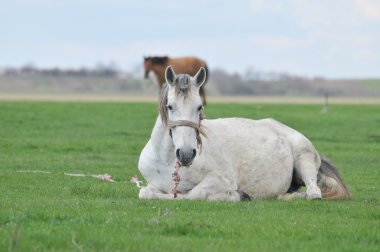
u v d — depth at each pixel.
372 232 10.75
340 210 13.06
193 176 13.62
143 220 11.19
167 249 9.41
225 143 14.30
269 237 10.32
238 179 14.43
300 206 13.52
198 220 11.34
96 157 24.97
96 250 9.30
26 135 32.84
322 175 15.72
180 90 12.70
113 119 43.56
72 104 60.28
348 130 39.81
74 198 14.65
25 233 9.91
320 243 9.95
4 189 15.99
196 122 12.72
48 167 21.45
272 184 14.80
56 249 9.30
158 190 13.95
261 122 15.40
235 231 10.64
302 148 15.36
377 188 18.12
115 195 15.27
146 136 34.25
